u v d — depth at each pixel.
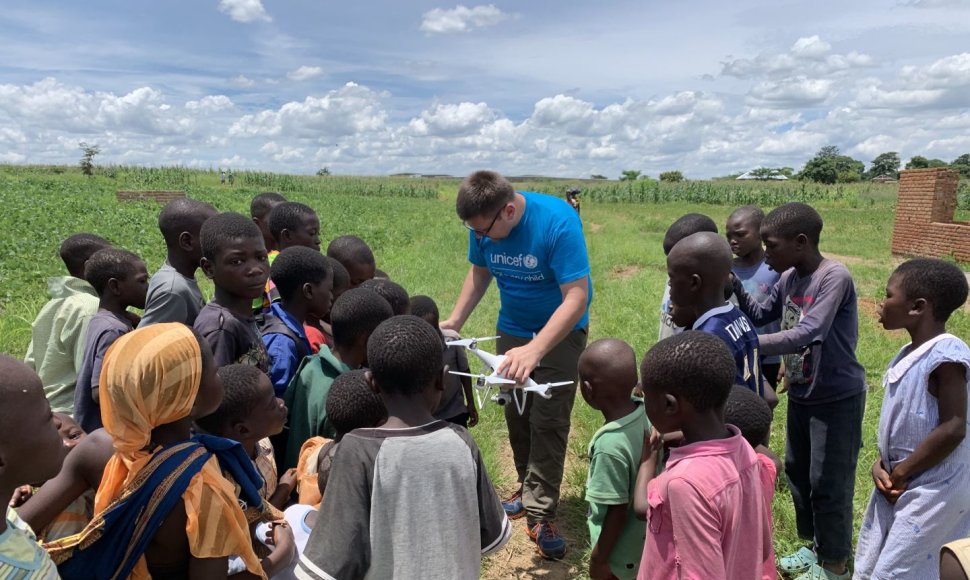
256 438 2.52
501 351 4.31
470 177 3.63
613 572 2.89
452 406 3.77
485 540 2.16
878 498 3.00
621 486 2.70
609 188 57.97
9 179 41.44
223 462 2.13
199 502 1.83
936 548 2.78
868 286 12.70
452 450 2.01
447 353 3.77
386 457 1.93
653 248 18.30
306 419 3.11
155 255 13.62
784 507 4.36
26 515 2.00
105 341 2.98
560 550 3.89
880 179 100.62
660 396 2.12
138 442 1.82
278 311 3.49
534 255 3.80
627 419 2.74
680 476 1.99
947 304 2.76
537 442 3.87
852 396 3.39
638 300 11.08
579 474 4.81
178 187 46.31
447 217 29.41
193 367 1.87
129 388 1.76
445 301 10.65
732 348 2.82
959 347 2.68
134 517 1.79
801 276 3.47
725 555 2.00
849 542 3.50
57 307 3.47
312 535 1.91
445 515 1.95
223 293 3.07
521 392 4.07
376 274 5.20
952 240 15.76
